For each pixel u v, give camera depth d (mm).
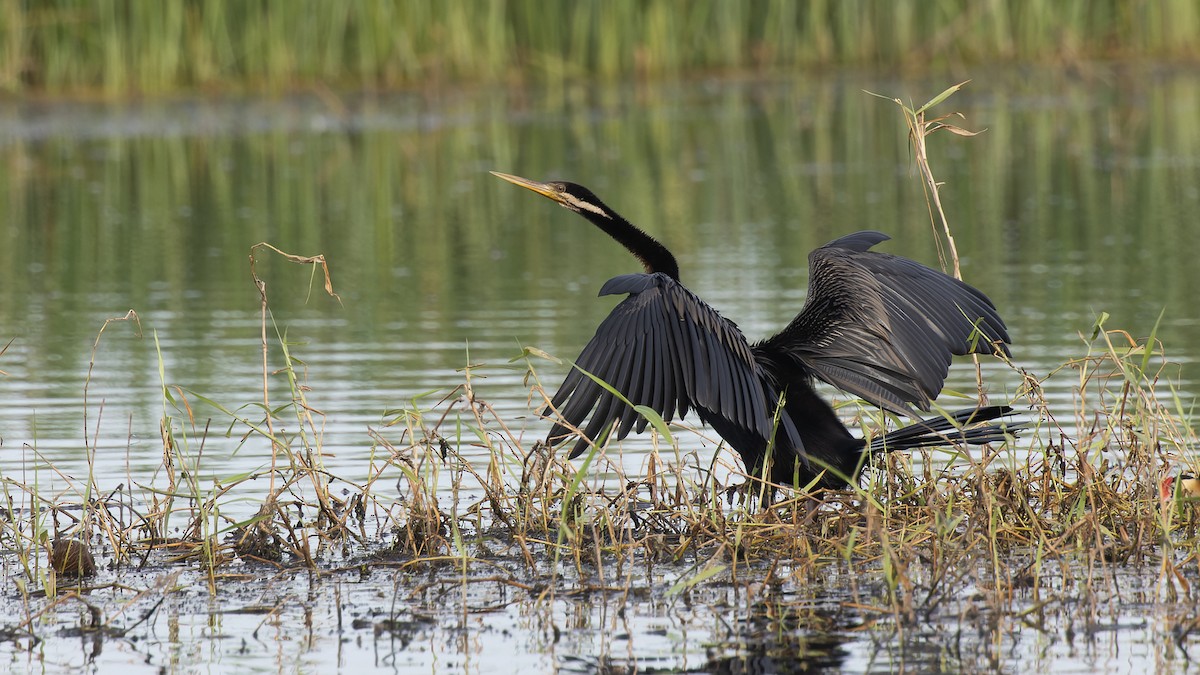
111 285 18859
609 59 36906
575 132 30938
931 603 7957
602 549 8945
